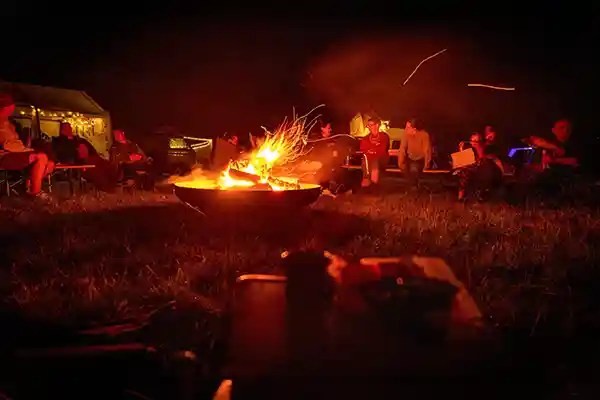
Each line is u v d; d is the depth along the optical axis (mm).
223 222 7340
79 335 3703
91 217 8562
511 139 19547
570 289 4758
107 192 12398
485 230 7531
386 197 11461
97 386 3064
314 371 1831
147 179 13539
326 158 13391
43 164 10867
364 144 12344
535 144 11500
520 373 1917
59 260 5703
